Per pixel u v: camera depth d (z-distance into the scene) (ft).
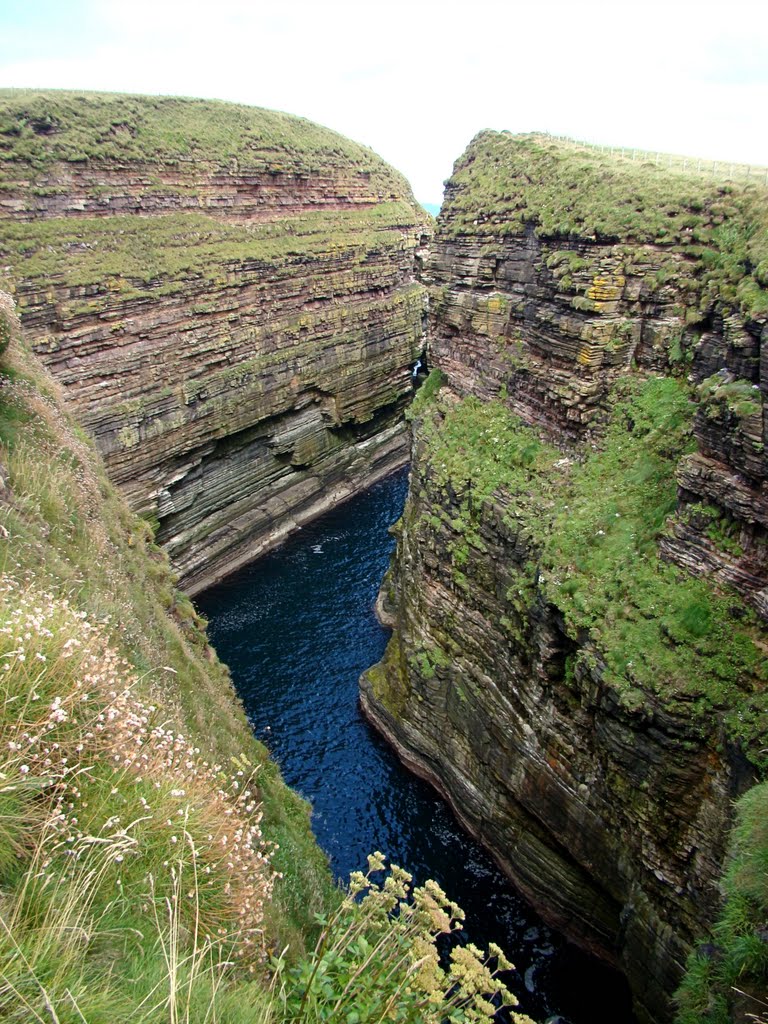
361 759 127.03
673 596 73.20
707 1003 47.57
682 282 91.40
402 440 276.41
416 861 105.60
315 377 225.56
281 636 164.35
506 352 122.31
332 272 240.73
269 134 244.42
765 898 45.09
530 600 88.99
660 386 92.58
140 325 174.70
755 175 102.27
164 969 19.35
